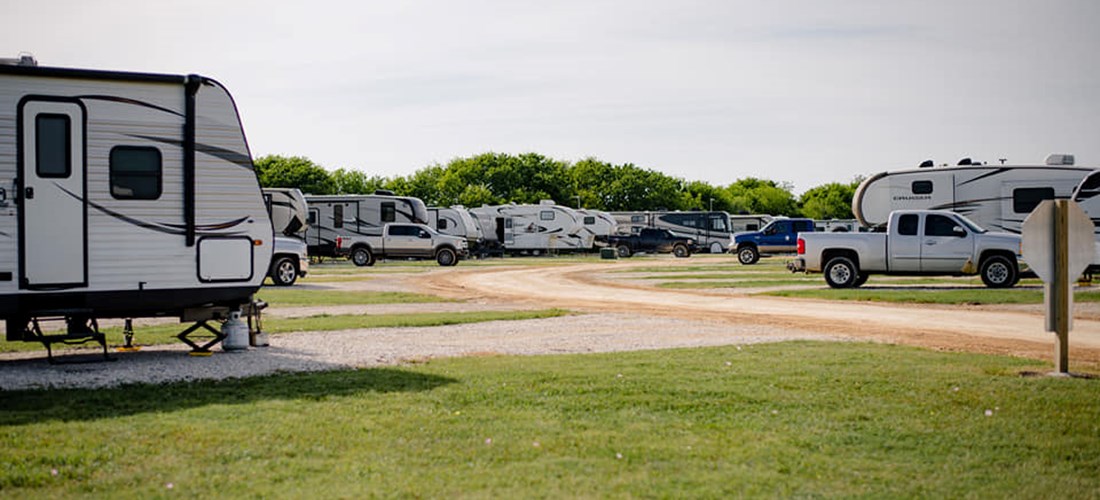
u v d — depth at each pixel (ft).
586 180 348.18
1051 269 29.73
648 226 193.16
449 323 47.78
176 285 34.68
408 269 116.57
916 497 16.51
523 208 176.96
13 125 31.89
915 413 23.22
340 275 100.99
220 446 19.58
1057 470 18.21
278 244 82.23
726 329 45.11
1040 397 25.16
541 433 21.01
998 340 40.52
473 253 163.32
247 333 36.81
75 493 16.40
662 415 23.04
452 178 330.95
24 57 33.32
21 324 33.04
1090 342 39.91
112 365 32.45
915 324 47.57
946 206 90.22
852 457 19.10
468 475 17.62
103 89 33.22
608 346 38.14
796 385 27.09
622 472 17.89
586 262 143.13
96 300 33.27
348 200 133.39
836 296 65.77
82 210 32.91
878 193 92.27
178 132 34.60
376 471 17.85
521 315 51.85
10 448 19.25
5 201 31.78
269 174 283.59
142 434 20.56
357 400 24.75
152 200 34.12
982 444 20.13
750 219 211.20
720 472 17.94
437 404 24.27
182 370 30.99
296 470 17.87
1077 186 86.94
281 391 26.20
